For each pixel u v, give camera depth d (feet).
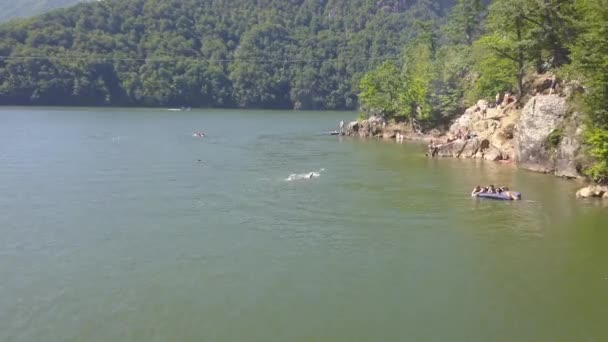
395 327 91.66
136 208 159.74
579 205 163.22
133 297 100.94
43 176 207.10
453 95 370.73
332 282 108.17
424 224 145.48
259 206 162.81
